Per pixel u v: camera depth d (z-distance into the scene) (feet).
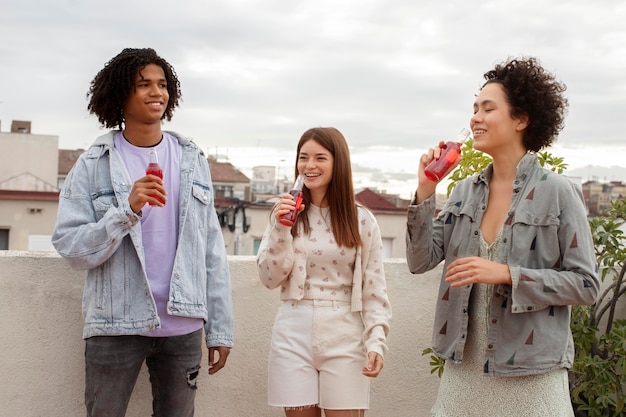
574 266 7.55
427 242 8.40
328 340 8.82
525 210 7.77
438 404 8.41
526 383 7.70
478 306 8.00
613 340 11.00
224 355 9.20
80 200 8.39
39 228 93.86
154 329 8.30
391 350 11.37
